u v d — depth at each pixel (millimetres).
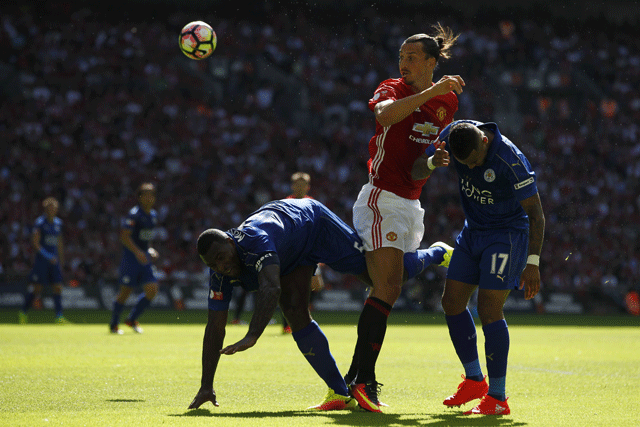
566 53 119125
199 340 34812
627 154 110000
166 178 89000
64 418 13094
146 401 15664
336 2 113062
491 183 14930
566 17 119812
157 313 66438
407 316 69750
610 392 18094
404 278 16859
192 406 14570
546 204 101438
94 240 80562
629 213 103125
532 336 43531
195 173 90938
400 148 16344
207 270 81688
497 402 14625
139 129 92938
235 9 110500
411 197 16703
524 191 14648
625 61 121125
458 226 93062
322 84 106938
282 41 109312
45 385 18141
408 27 116625
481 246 15445
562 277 93812
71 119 91500
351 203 95625
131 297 71250
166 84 99500
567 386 19328
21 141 87938
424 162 15727
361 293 77938
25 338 35062
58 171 85938
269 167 95000
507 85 113688
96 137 90750
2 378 19484
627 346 35031
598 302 85500
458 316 15930
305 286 15609
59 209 82250
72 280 76375
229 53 105875
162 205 86375
